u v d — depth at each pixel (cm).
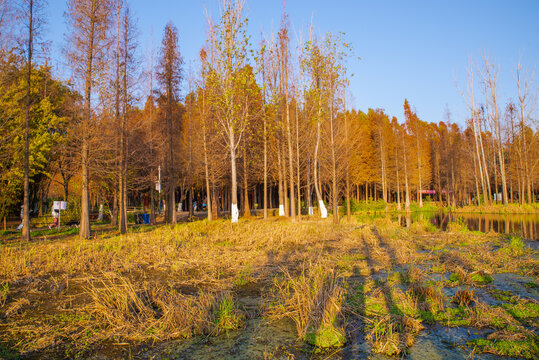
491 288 673
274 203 5262
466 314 525
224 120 1995
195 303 554
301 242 1264
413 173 4438
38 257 953
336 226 1764
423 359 389
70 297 625
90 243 1205
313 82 2069
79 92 1448
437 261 931
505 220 2606
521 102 3716
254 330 477
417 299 580
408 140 4572
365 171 3997
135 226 2053
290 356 399
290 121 2245
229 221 1869
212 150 2330
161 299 585
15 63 1600
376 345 416
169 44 2170
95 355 410
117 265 862
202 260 918
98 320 511
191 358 398
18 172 1927
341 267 858
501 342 420
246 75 1827
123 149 1616
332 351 411
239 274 765
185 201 4938
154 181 2220
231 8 1773
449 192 4944
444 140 4906
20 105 1891
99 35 1468
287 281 704
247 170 2695
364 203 3994
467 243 1293
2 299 612
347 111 2642
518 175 3916
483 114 4184
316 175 2308
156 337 452
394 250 1116
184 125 2638
